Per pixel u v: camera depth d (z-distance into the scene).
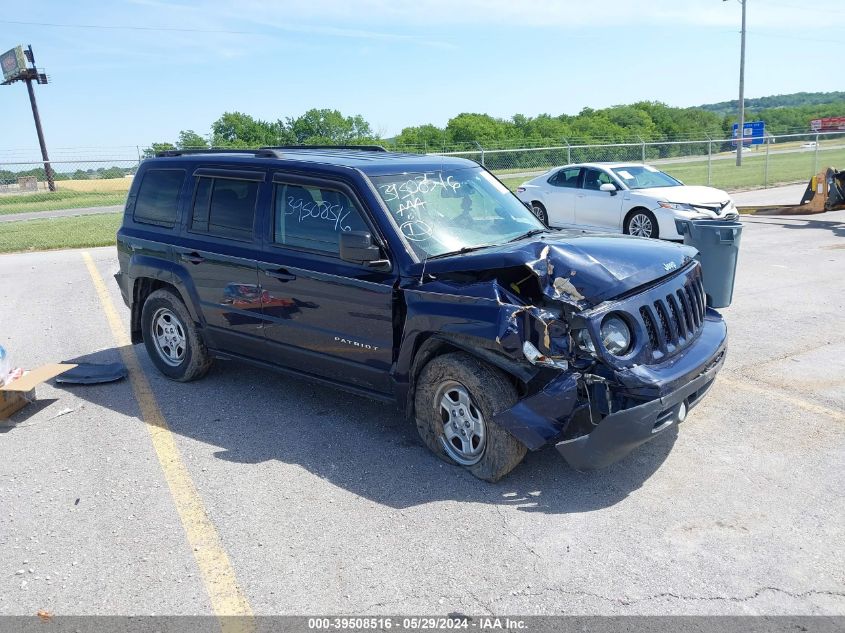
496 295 4.11
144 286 6.60
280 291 5.25
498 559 3.62
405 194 4.97
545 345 3.94
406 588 3.42
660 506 4.07
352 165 5.09
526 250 4.23
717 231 7.56
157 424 5.46
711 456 4.64
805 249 11.82
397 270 4.59
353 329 4.86
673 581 3.40
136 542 3.88
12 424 5.52
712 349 4.48
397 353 4.68
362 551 3.73
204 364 6.26
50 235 17.47
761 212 15.14
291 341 5.32
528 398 4.06
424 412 4.66
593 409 3.96
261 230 5.43
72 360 7.12
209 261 5.74
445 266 4.41
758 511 3.98
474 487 4.35
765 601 3.24
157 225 6.32
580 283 4.08
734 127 51.38
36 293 10.43
